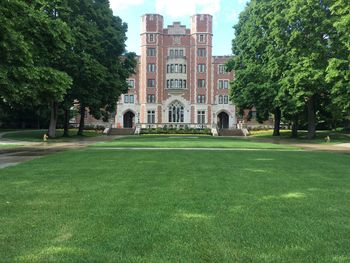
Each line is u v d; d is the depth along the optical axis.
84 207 7.41
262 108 45.53
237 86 48.47
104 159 16.67
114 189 9.31
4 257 4.81
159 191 9.05
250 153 20.78
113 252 4.97
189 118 75.00
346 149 26.84
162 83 75.25
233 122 76.38
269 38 41.78
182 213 6.95
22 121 66.62
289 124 68.44
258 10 44.91
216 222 6.36
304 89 35.81
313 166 14.51
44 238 5.53
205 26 74.75
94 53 38.69
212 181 10.59
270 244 5.30
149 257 4.81
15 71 18.66
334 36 33.06
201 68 75.12
